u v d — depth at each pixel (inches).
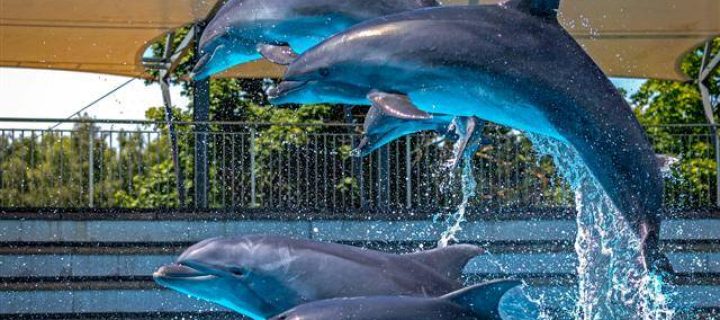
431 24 276.2
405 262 278.1
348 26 291.1
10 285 488.4
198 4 555.8
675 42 613.3
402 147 600.4
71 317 482.3
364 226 522.0
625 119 280.5
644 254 284.5
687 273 506.9
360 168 545.3
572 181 385.4
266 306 282.5
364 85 279.6
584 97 276.5
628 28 596.4
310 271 277.7
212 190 619.2
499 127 642.2
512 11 278.4
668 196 577.9
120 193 598.2
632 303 432.5
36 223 511.5
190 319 486.0
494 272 506.9
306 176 557.3
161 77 637.9
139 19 572.7
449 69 273.0
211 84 772.0
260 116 764.6
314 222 519.5
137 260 502.9
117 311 489.1
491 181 552.1
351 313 257.8
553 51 275.7
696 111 829.8
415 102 279.0
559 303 492.7
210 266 283.9
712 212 524.7
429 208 536.4
